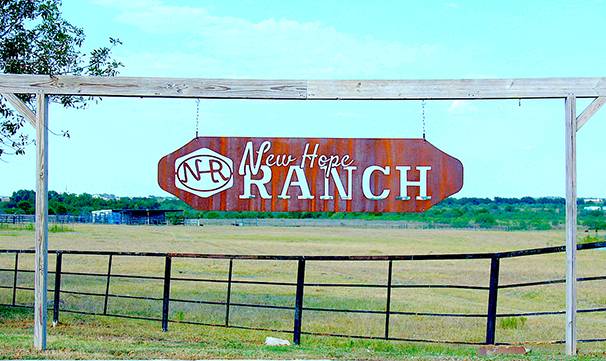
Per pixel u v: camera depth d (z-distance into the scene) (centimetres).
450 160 941
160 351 964
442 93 907
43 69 1555
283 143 959
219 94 927
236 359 910
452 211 11775
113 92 931
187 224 9556
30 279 2470
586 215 8744
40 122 934
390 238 7650
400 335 1391
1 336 1086
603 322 1738
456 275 3198
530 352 1010
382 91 912
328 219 12294
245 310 1756
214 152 967
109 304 1766
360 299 2125
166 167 974
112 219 8812
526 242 7056
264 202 959
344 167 952
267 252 5144
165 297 1242
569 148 902
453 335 1405
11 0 1540
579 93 897
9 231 5938
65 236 6134
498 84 902
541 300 2252
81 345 1005
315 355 954
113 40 1636
